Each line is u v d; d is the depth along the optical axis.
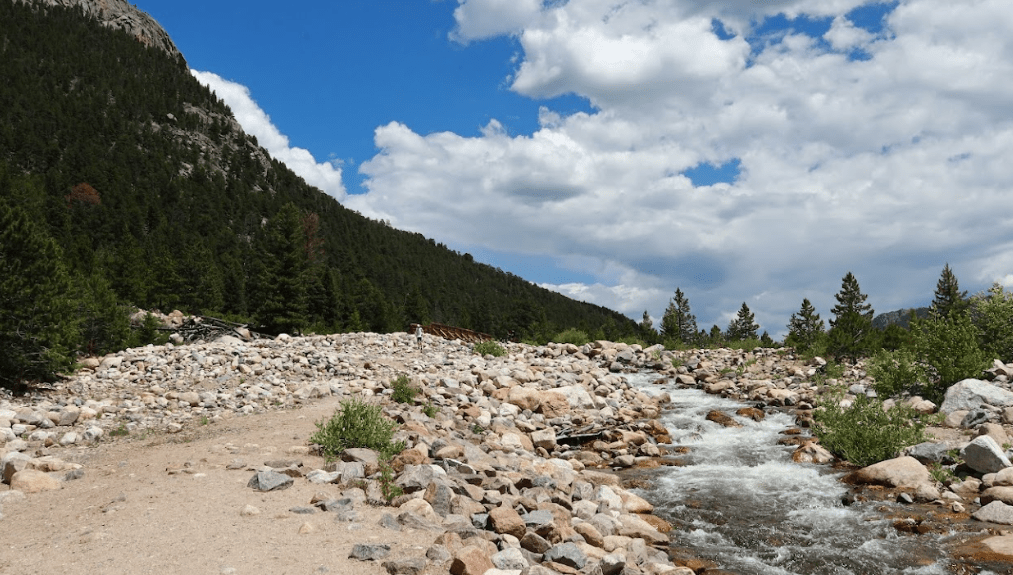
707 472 12.98
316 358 22.73
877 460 12.80
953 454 12.27
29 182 110.44
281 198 191.25
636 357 33.28
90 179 150.75
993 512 9.29
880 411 14.03
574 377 24.06
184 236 128.62
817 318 49.41
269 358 22.97
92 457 10.69
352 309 83.75
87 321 28.97
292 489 8.27
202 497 7.74
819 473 12.61
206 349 23.62
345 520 7.09
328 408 15.19
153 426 13.51
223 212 167.00
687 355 34.06
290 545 6.30
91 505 7.60
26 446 11.34
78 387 17.70
